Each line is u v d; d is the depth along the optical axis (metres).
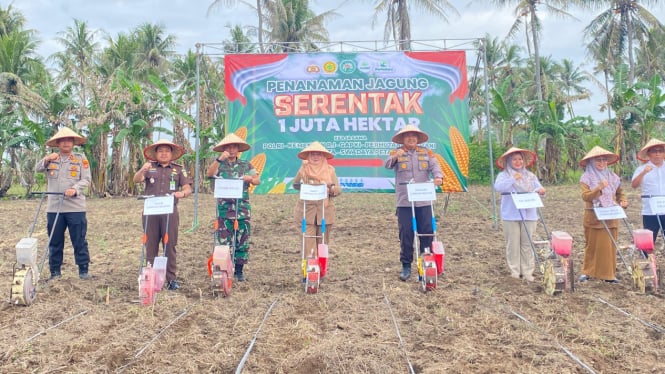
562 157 24.14
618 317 4.54
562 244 5.35
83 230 6.07
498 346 3.85
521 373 3.37
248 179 5.89
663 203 6.06
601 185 5.55
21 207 16.28
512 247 5.94
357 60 9.67
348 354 3.67
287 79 9.74
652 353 3.73
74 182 6.01
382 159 9.64
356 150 9.67
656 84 21.70
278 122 9.73
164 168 5.79
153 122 21.31
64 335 4.12
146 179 5.77
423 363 3.54
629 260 6.82
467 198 16.77
